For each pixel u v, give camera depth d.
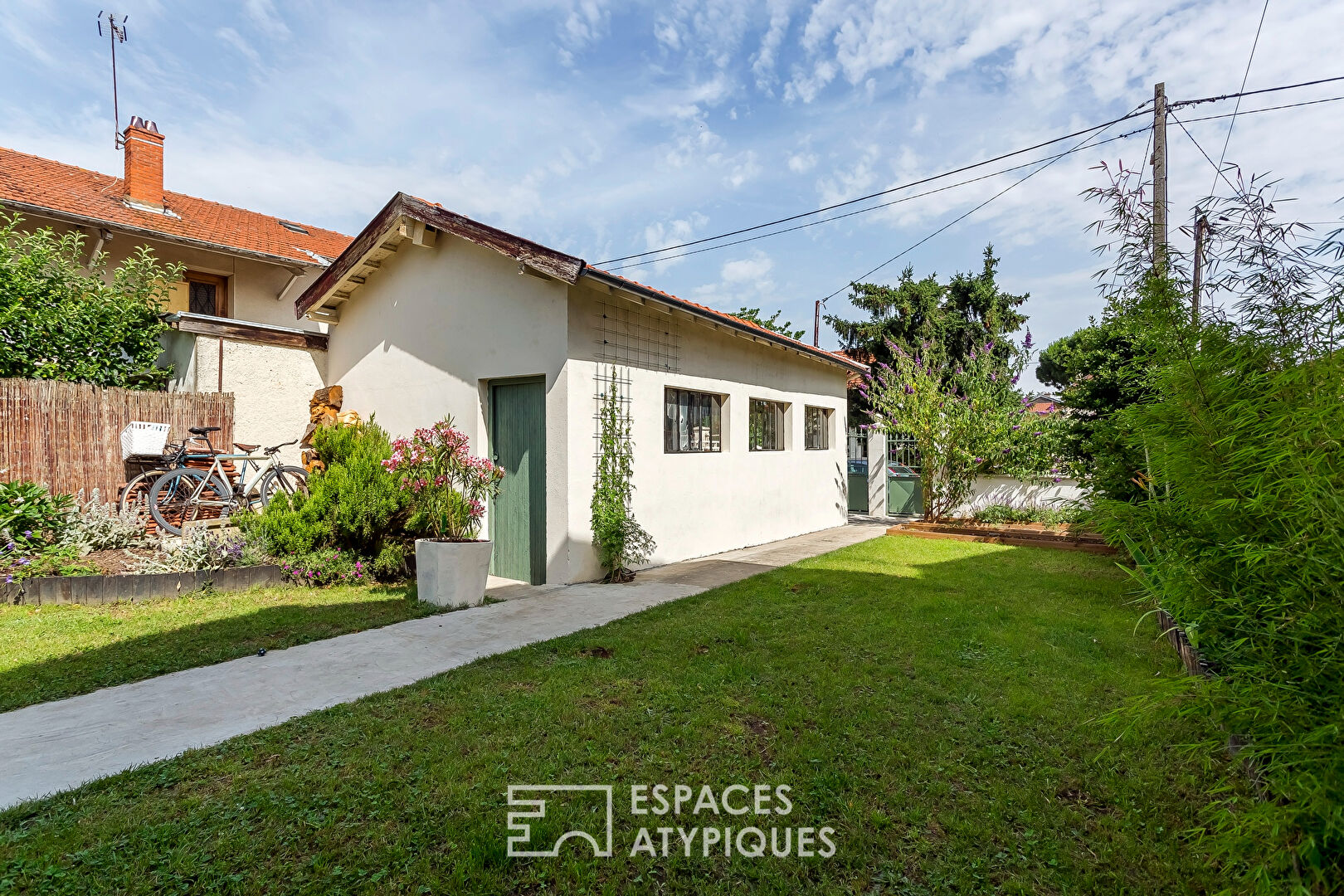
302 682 3.92
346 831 2.41
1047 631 4.93
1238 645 2.08
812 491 11.91
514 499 7.42
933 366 12.53
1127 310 4.01
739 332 8.87
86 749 3.03
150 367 8.91
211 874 2.17
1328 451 1.85
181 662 4.20
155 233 10.70
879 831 2.47
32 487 6.25
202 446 8.29
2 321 7.46
